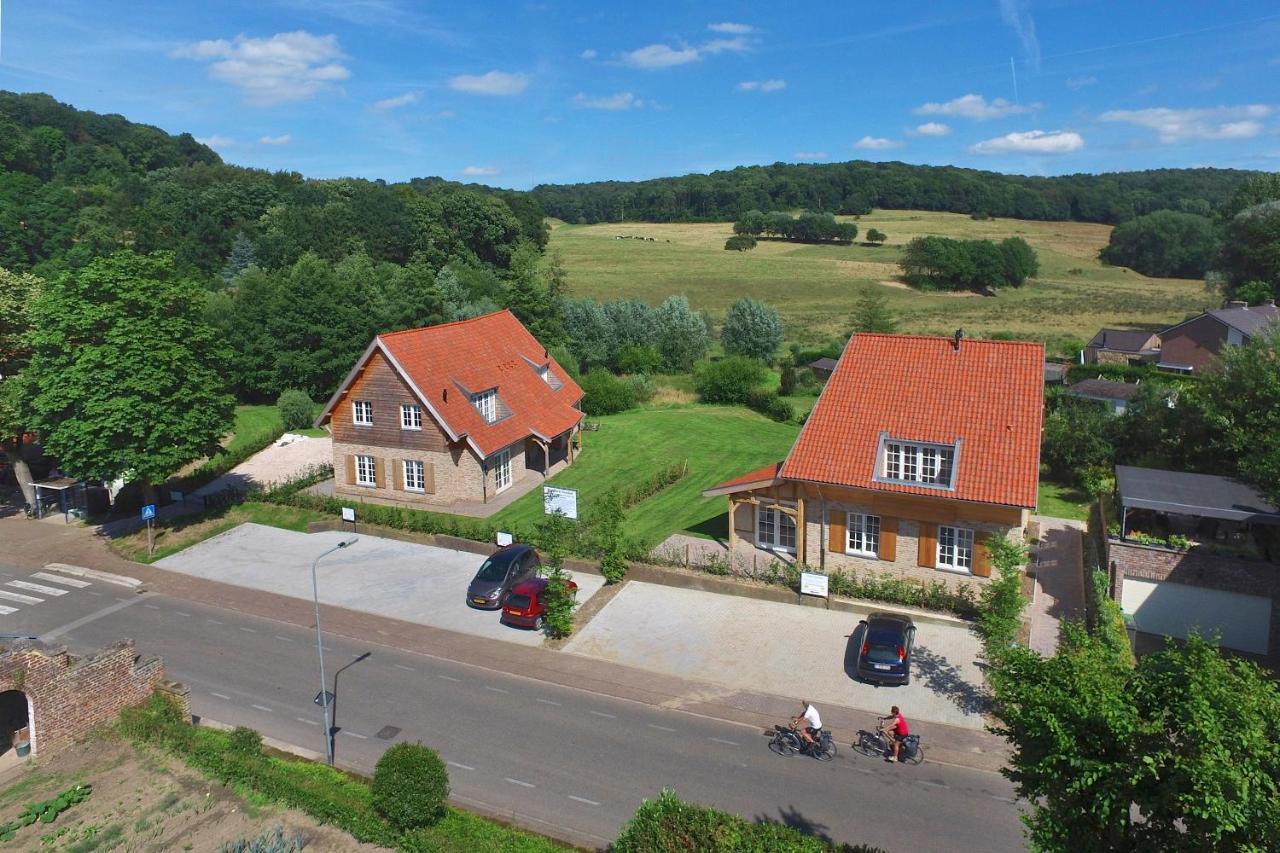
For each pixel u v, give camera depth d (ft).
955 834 66.33
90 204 411.75
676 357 286.25
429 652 98.94
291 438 199.11
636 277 451.94
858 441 110.42
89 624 108.17
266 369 236.63
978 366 112.68
